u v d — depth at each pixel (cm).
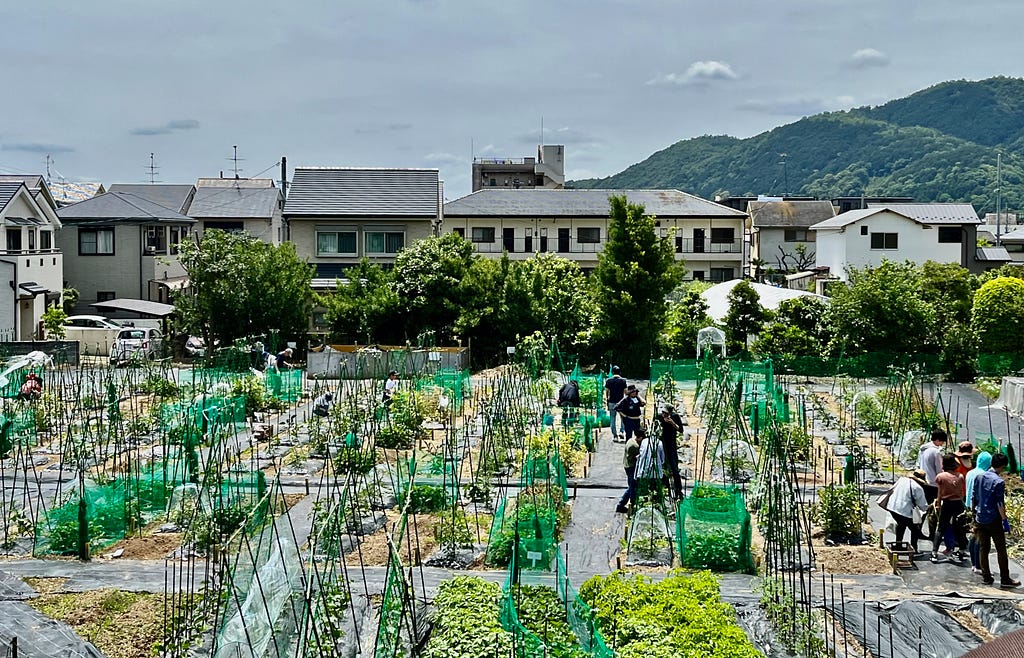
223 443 2181
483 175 10662
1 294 4497
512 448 2298
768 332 4450
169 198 6334
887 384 3378
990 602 1362
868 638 1248
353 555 1577
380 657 1049
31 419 2625
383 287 4553
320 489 1925
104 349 4669
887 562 1559
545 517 1598
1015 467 2172
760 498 1784
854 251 6166
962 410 3331
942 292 4744
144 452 2412
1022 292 4197
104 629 1266
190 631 1227
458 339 4434
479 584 1257
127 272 5362
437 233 6034
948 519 1559
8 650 1125
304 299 4691
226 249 4556
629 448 1856
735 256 6931
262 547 1255
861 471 2223
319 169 6166
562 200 6906
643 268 4325
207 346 4528
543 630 1102
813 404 3145
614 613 1163
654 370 4009
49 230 5038
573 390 2709
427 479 1978
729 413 2502
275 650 1068
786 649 1195
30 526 1728
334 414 2625
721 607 1166
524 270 4653
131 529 1723
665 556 1583
